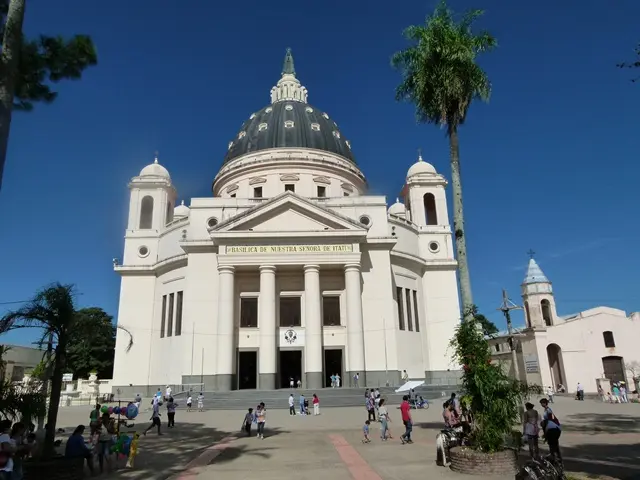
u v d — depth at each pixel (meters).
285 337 40.94
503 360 15.43
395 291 44.47
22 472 11.40
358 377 38.66
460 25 20.38
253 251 40.75
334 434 21.39
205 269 41.69
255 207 41.56
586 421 24.44
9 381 14.44
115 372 44.59
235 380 39.47
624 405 34.09
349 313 40.00
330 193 52.50
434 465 14.03
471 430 14.49
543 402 14.25
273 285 40.31
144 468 14.38
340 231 40.94
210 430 23.41
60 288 16.02
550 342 51.78
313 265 40.66
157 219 49.00
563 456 15.09
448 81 19.61
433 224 52.78
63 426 25.53
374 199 45.59
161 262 45.62
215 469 14.13
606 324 52.56
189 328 40.12
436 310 47.62
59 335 15.88
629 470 12.83
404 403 19.02
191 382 38.91
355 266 40.88
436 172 53.44
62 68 13.42
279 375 40.25
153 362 44.75
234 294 41.50
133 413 25.27
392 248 44.41
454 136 20.33
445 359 46.06
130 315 46.16
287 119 56.41
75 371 57.62
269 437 20.86
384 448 17.38
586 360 51.53
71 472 12.61
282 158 52.03
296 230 41.16
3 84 10.41
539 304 62.62
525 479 9.86
